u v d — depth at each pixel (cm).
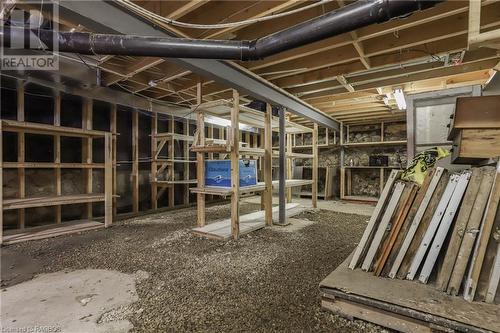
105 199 368
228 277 204
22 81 311
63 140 405
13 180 354
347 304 150
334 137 689
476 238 145
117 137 470
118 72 331
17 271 216
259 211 471
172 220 413
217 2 219
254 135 737
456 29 222
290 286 189
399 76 343
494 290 135
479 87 252
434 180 166
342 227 370
